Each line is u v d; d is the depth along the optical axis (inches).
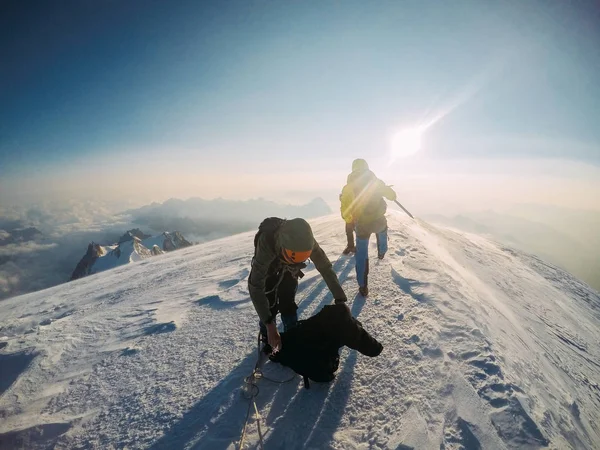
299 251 85.3
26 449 99.2
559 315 296.5
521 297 296.2
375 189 167.0
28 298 393.7
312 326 102.0
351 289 175.9
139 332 171.2
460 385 102.1
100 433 99.7
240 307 176.4
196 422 96.7
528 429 88.5
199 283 257.4
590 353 229.0
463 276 240.8
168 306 207.2
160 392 113.8
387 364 113.1
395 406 95.9
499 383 103.3
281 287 106.5
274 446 86.0
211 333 151.3
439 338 126.3
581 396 143.9
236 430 91.7
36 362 152.2
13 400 125.3
